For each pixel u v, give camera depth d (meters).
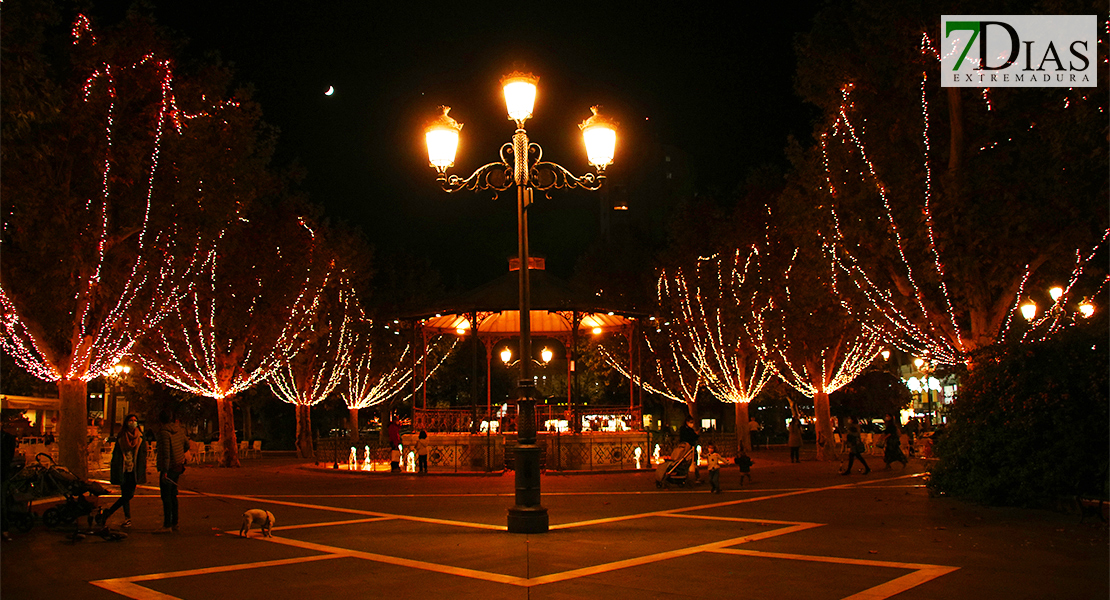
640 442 28.73
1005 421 14.32
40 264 19.75
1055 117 16.77
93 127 18.95
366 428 65.50
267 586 7.94
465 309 27.75
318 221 38.19
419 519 13.47
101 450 32.91
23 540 11.07
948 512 13.67
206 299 29.98
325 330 35.03
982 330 19.27
